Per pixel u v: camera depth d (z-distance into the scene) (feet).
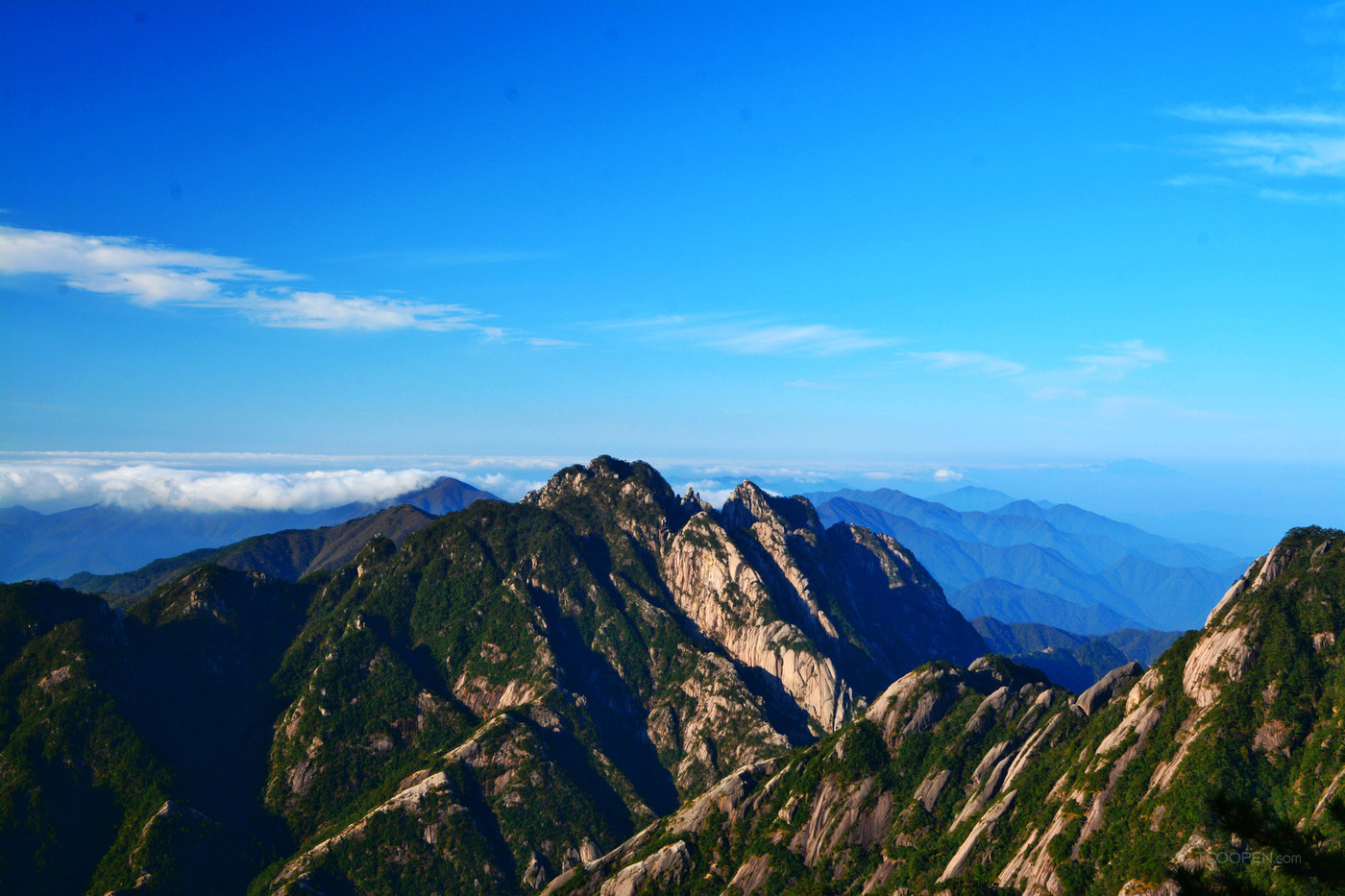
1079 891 552.82
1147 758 602.85
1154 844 529.04
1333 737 529.86
